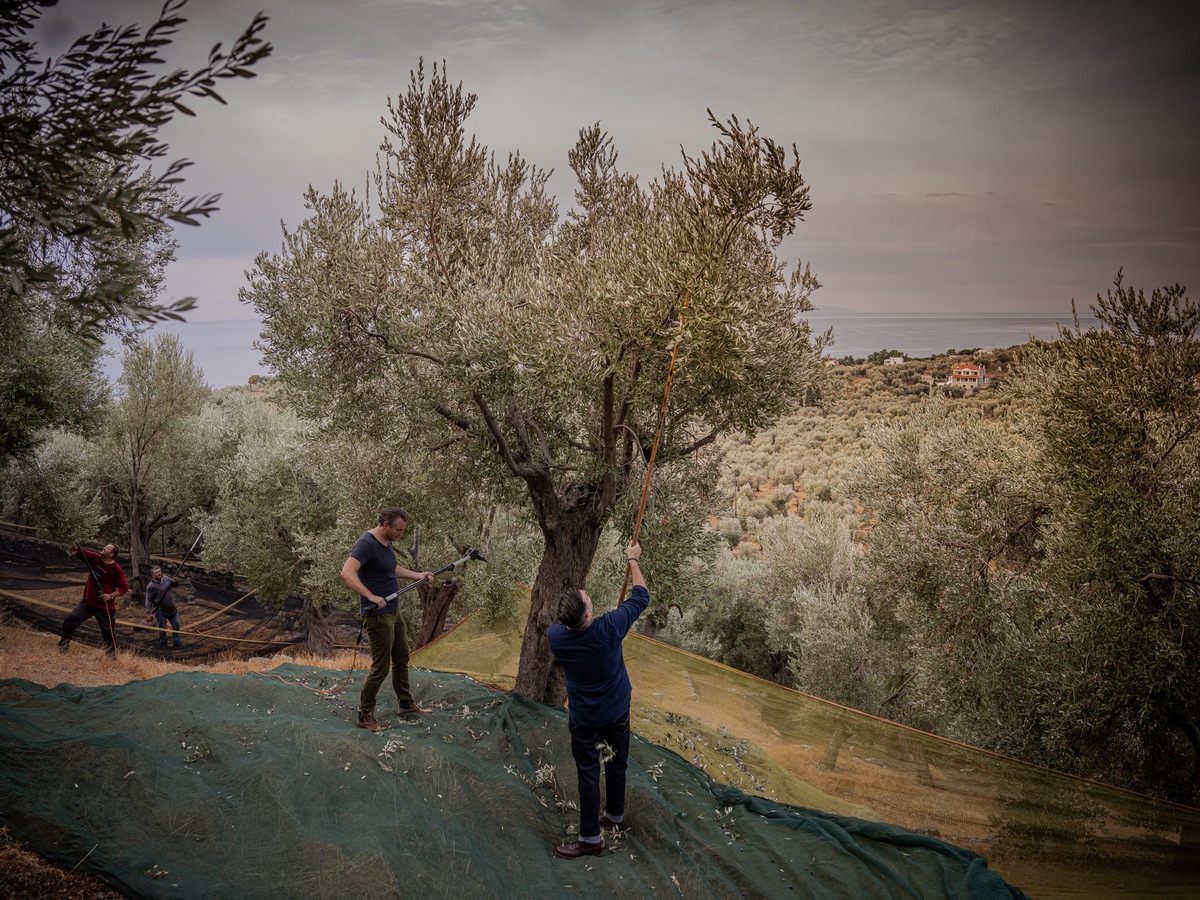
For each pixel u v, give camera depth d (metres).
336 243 7.36
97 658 9.53
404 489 10.72
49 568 20.06
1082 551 10.75
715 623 30.09
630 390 6.92
